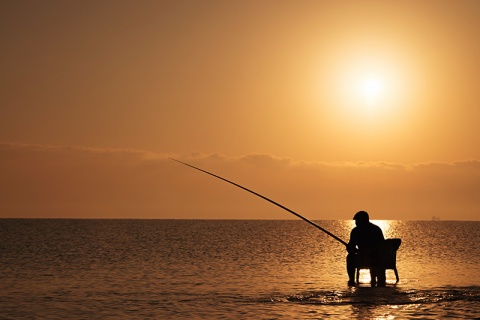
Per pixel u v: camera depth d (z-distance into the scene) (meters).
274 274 33.47
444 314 18.83
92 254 53.16
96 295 24.08
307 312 19.41
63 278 31.03
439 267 38.84
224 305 21.09
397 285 26.06
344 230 161.88
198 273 34.19
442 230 174.25
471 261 45.12
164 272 34.84
